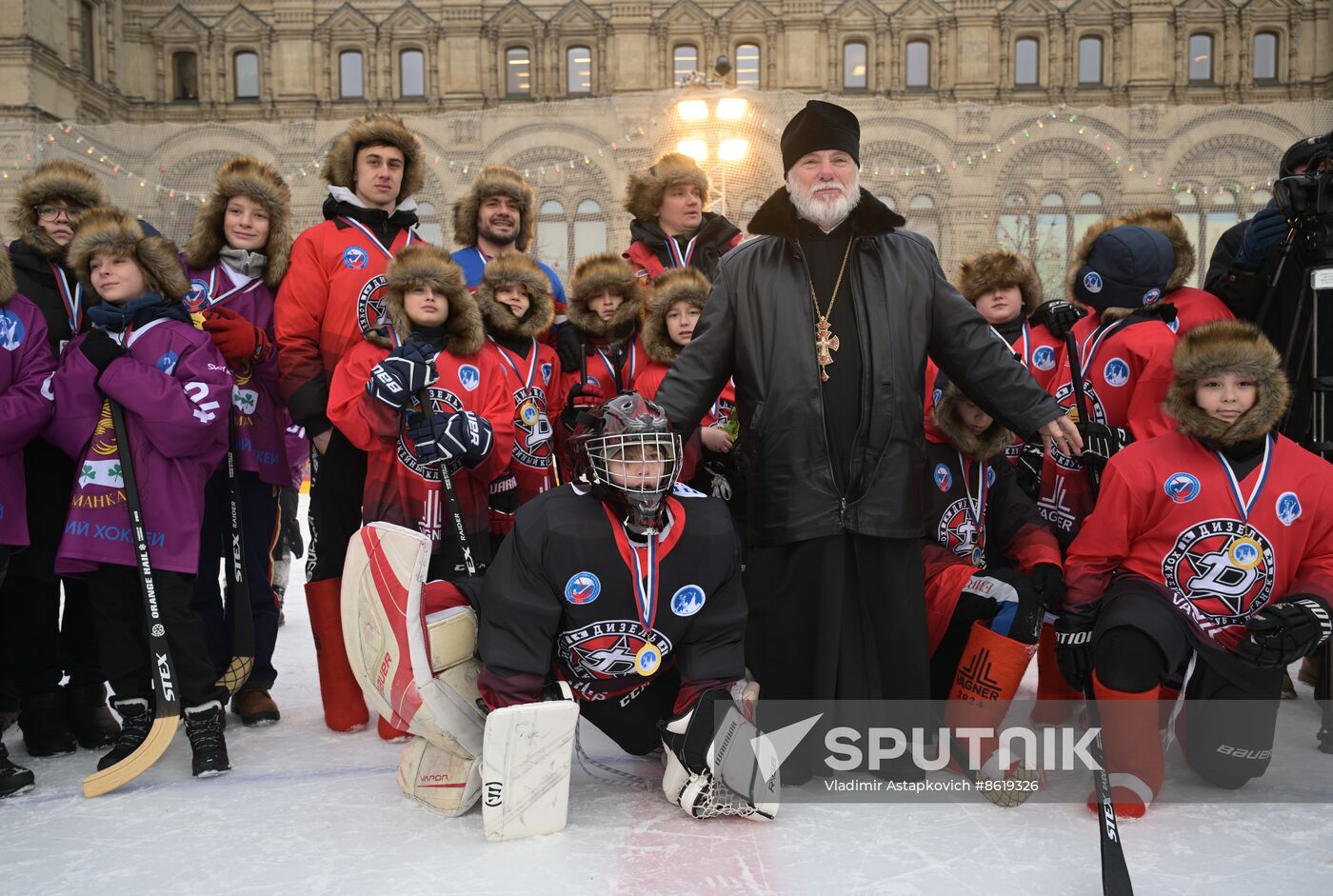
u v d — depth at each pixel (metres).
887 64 34.66
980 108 25.09
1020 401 2.77
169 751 3.26
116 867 2.30
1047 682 3.43
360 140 3.73
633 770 2.96
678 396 2.85
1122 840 2.38
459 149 25.36
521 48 35.00
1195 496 2.71
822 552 2.74
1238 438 2.69
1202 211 24.44
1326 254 3.05
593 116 25.09
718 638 2.60
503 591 2.51
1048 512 3.56
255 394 3.65
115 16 34.28
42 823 2.60
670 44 34.84
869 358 2.73
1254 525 2.69
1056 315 3.52
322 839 2.46
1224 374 2.65
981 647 2.77
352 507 3.54
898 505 2.72
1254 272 3.63
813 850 2.34
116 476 2.95
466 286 3.45
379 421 3.21
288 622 5.65
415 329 3.39
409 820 2.59
